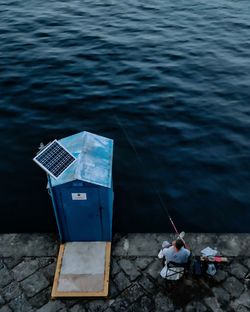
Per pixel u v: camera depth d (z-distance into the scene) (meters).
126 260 6.83
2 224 8.38
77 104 12.66
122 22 19.94
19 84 13.74
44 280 6.51
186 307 6.07
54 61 15.42
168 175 9.79
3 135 11.16
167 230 8.29
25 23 19.47
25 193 9.21
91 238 7.07
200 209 8.84
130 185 9.47
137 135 11.23
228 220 8.56
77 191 6.30
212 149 10.66
